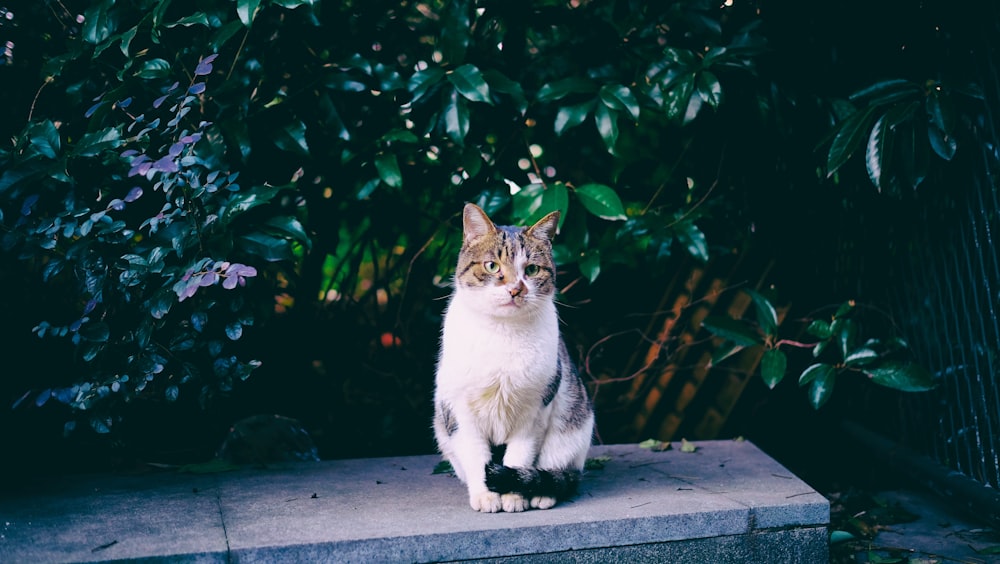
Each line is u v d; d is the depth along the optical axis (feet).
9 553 8.04
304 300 13.69
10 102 11.62
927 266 12.85
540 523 8.95
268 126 11.51
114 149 10.48
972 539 11.64
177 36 11.39
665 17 12.49
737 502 9.78
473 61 12.92
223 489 10.42
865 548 11.33
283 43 12.00
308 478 11.01
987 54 11.03
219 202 10.48
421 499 10.02
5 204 10.45
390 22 12.87
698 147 13.70
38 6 11.63
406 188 13.78
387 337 15.10
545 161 14.02
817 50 12.98
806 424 15.19
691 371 14.66
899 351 13.37
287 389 14.03
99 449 12.78
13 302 11.66
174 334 10.64
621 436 15.10
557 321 10.32
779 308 14.05
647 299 15.10
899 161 11.84
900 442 13.83
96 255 10.06
